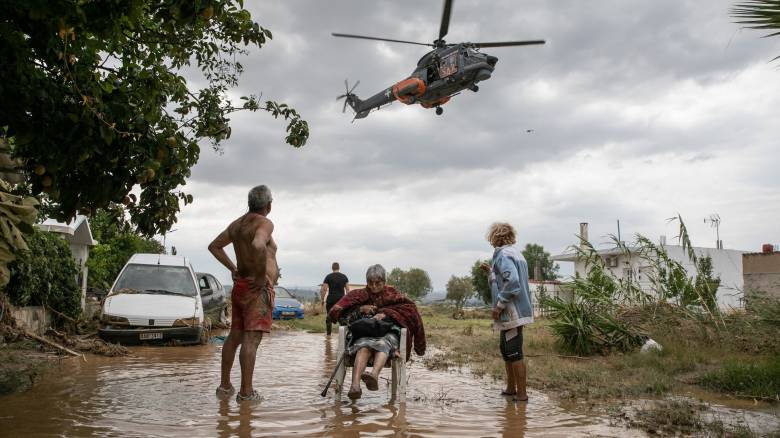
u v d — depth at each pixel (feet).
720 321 32.63
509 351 19.12
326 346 37.86
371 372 17.28
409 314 19.49
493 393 20.76
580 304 33.55
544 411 17.43
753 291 36.19
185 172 20.33
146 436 13.48
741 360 25.00
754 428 14.97
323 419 15.78
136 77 19.81
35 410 16.11
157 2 17.35
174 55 24.09
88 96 16.40
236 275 18.72
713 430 14.73
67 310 41.29
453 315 98.43
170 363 27.02
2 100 15.49
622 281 36.27
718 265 108.58
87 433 13.64
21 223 16.66
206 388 20.25
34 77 15.99
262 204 18.88
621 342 31.86
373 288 19.77
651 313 34.06
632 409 17.67
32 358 26.86
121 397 18.25
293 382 22.22
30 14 14.71
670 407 17.53
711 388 21.29
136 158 17.62
